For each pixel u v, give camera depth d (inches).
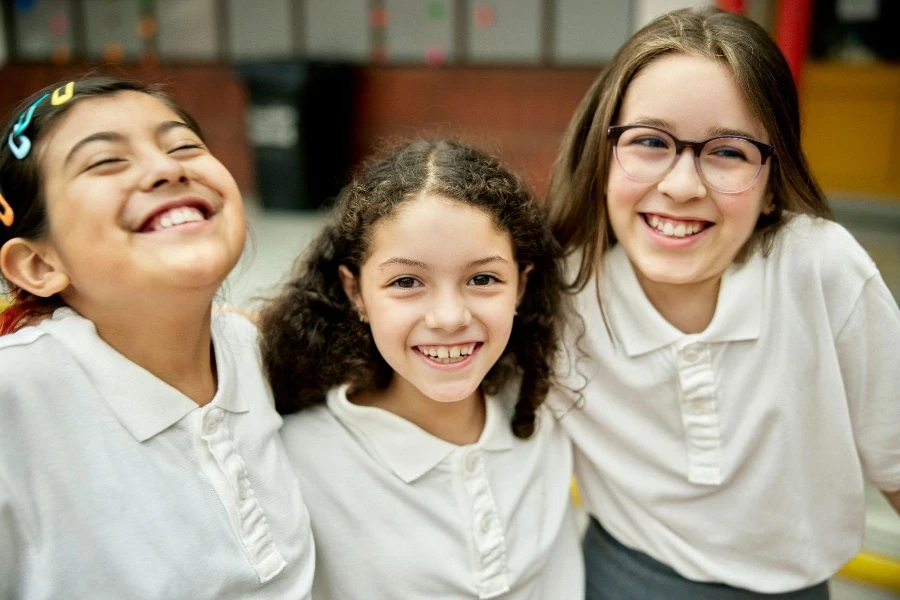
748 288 46.4
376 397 46.9
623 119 45.6
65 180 33.1
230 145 243.4
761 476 47.9
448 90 209.5
